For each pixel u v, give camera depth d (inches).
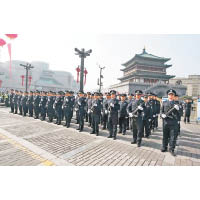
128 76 1776.6
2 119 391.2
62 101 362.3
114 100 258.8
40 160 167.8
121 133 303.4
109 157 181.6
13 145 205.5
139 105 225.8
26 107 460.4
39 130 291.7
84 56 498.9
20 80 2696.9
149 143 243.1
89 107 307.9
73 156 180.4
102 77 804.0
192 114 619.5
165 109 204.1
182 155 196.4
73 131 297.1
